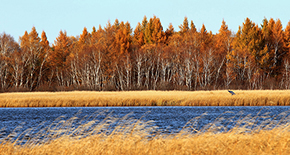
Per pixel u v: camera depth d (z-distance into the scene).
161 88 70.50
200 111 33.75
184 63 76.50
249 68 76.44
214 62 79.62
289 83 73.38
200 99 39.62
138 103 39.41
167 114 31.36
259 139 12.16
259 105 39.06
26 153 11.80
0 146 12.52
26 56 76.12
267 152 11.15
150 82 80.50
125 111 33.94
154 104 39.72
